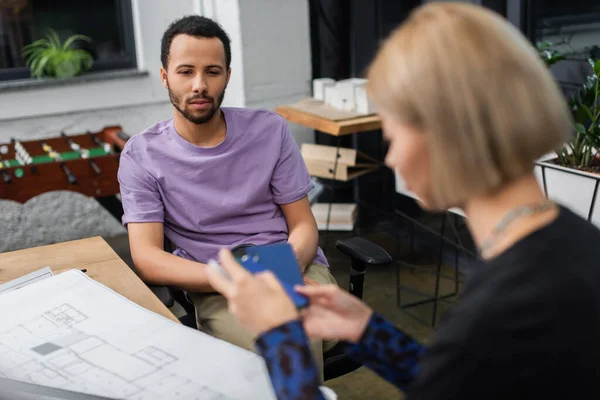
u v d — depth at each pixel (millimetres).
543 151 741
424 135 749
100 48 3656
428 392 742
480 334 712
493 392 714
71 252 1605
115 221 3684
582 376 707
